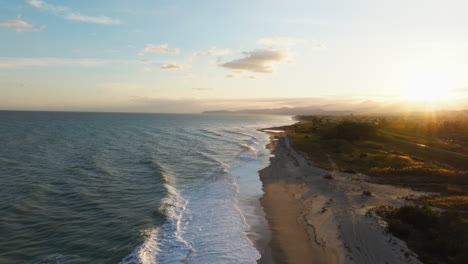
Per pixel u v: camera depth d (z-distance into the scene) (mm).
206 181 29266
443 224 15391
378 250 13781
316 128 95188
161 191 25188
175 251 14703
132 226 17688
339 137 61344
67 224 17922
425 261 12148
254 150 53594
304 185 27938
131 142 60844
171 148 53000
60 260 13672
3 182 27047
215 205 21922
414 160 37688
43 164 36031
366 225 16359
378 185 26172
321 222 18172
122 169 33969
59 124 117750
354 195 23094
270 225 18250
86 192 24641
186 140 67188
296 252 14633
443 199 21000
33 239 15820
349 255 13812
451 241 13180
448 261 12023
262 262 13719
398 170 30469
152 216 19406
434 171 29578
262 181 30109
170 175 31422
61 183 27312
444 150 49344
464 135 77812
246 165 39094
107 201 22438
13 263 13344
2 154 42406
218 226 17984
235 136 83438
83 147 51625
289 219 19219
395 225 15281
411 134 77625
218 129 112562
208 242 15781
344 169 32719
